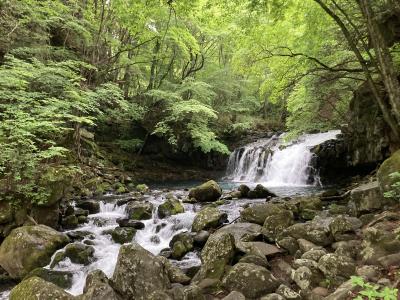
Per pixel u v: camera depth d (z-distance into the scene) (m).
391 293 2.27
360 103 10.77
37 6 13.00
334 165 14.77
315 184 15.65
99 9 16.17
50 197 7.90
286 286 4.20
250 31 10.04
